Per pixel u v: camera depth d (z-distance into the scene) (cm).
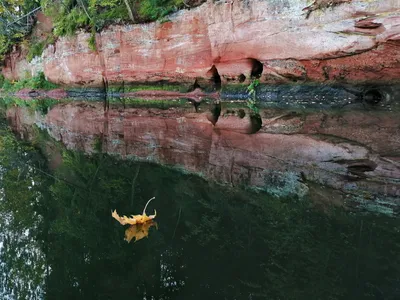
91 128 820
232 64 1135
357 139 480
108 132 745
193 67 1290
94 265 240
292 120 671
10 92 2516
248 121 714
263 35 999
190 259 227
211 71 1249
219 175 376
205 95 1314
